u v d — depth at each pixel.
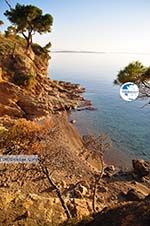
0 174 34.00
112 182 38.69
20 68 67.50
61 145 47.75
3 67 65.38
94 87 138.38
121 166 47.53
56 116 66.12
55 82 101.12
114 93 118.88
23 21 75.94
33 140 28.06
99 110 82.31
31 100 63.16
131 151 55.31
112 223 14.26
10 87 61.28
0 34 77.12
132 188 37.16
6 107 58.38
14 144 27.50
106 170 43.22
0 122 48.72
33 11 75.25
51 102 71.38
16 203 25.98
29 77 66.88
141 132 67.56
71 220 17.97
